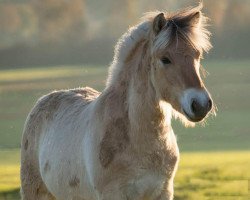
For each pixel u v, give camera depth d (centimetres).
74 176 1205
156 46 1057
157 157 1099
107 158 1110
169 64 1042
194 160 3153
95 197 1163
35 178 1372
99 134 1134
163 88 1058
